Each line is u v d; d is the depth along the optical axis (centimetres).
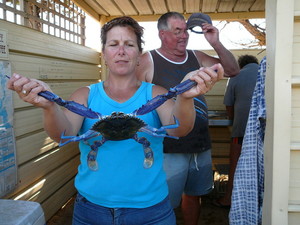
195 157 307
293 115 202
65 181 448
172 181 295
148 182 180
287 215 199
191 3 479
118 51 180
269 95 207
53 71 392
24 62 323
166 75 297
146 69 302
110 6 493
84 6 464
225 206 443
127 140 180
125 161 178
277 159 197
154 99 171
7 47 288
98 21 543
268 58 210
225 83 577
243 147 255
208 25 321
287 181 196
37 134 355
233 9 515
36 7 359
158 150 190
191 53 320
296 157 204
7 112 289
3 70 282
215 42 323
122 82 190
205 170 316
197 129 297
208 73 154
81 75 490
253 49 577
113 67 184
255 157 246
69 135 180
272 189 200
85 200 189
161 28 298
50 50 380
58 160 419
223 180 479
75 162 490
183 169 297
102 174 179
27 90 152
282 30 188
